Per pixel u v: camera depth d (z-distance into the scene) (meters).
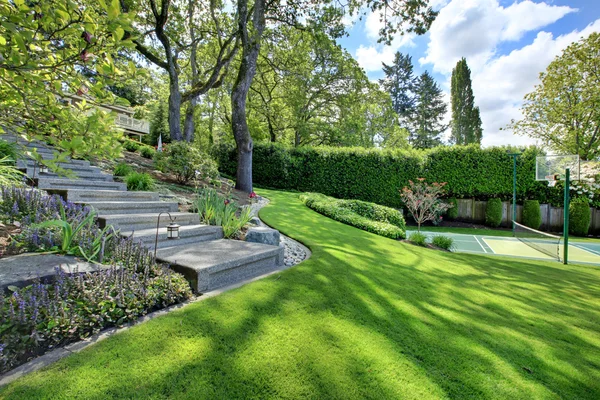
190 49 14.18
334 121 21.00
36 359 1.59
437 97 37.94
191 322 2.11
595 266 6.50
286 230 6.16
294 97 17.77
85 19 1.65
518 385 1.89
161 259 2.99
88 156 2.13
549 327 2.86
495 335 2.56
